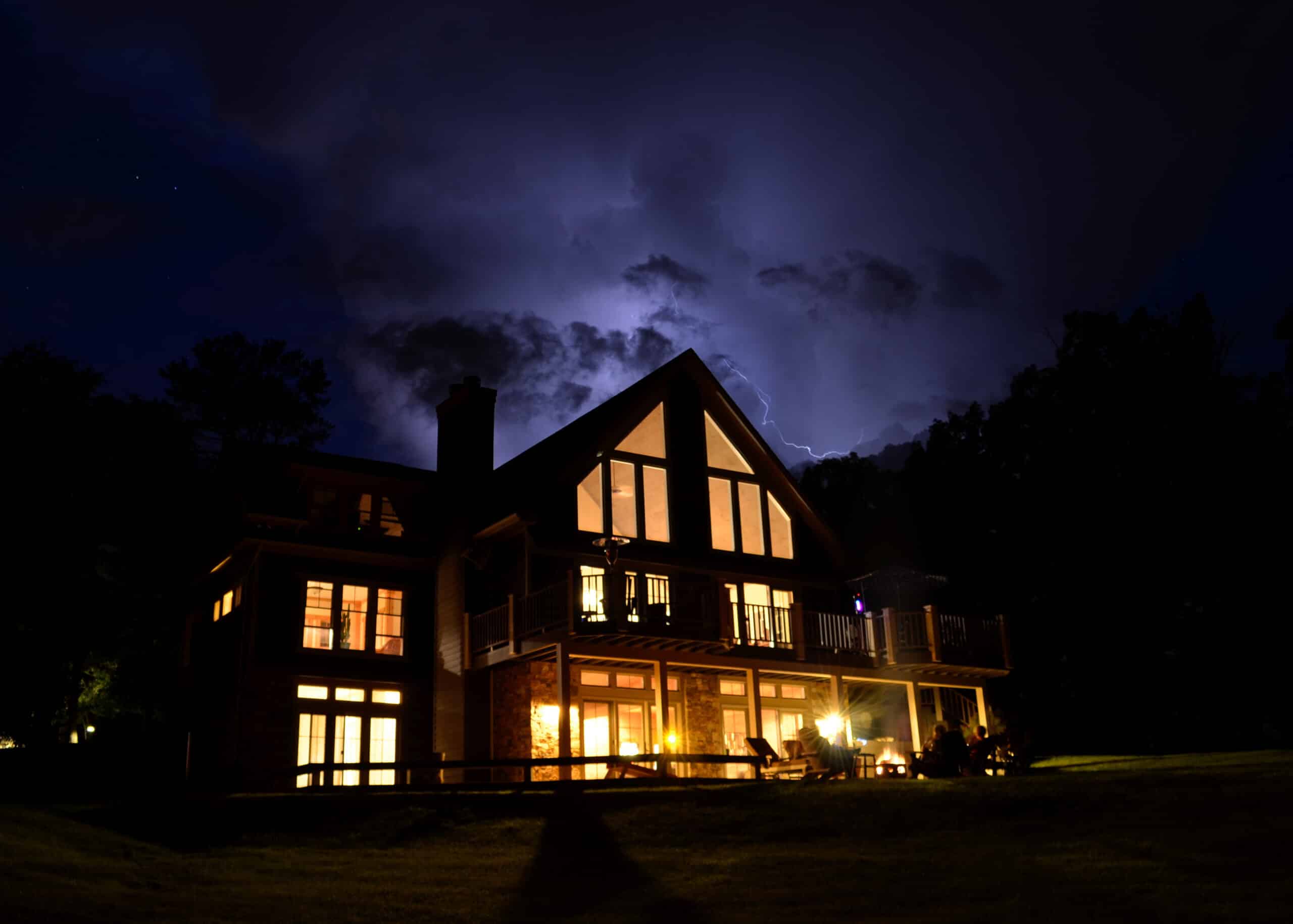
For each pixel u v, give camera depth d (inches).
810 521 1277.1
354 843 689.6
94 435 1302.9
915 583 1435.8
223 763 1034.7
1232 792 665.0
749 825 681.0
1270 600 1471.5
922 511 1756.9
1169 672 1497.3
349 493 1170.6
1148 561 1530.5
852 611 1365.7
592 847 654.5
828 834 650.8
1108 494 1574.8
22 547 1226.6
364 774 1016.2
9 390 1254.9
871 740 1136.2
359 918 500.4
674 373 1222.9
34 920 457.1
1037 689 1565.0
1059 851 568.7
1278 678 1453.0
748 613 1181.7
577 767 1041.5
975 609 1642.5
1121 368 1611.7
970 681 1222.9
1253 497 1501.0
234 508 1152.8
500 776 1032.8
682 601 1065.5
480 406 1201.4
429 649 1144.2
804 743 989.8
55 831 668.7
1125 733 1512.1
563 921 491.5
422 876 596.1
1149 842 567.5
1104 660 1528.1
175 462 1386.6
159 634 1315.2
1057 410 1647.4
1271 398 1550.2
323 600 1099.9
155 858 647.1
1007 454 1695.4
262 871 615.5
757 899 514.6
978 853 579.5
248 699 1021.2
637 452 1173.1
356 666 1092.5
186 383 1878.7
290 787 1006.4
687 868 589.9
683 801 748.6
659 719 1016.9
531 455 1246.3
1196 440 1549.0
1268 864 503.8
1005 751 972.6
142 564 1323.8
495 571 1101.7
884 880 535.5
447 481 1196.5
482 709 1070.4
